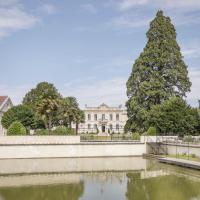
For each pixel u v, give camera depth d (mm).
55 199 29094
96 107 144750
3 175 40969
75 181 37312
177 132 69125
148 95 72688
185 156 53719
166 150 60031
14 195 30438
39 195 30469
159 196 30109
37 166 48344
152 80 73062
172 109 69500
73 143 58844
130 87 75375
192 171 43469
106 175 41406
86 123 144125
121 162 53250
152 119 69438
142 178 38938
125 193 31281
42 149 57500
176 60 75438
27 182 36500
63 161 53969
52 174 42000
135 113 74438
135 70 75562
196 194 30766
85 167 47812
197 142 56438
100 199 29125
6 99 89062
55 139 58094
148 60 74250
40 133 59688
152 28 76312
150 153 61531
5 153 55969
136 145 61969
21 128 57719
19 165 49062
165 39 75688
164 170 44781
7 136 56125
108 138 70500
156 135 64750
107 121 142875
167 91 74375
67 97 108562
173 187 33719
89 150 59656
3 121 75688
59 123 100062
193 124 69875
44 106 77812
